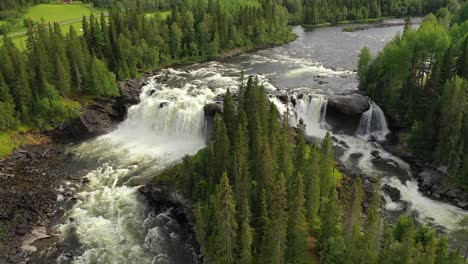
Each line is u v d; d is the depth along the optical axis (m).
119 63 140.12
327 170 67.25
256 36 189.62
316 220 61.84
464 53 96.00
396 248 50.31
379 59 115.06
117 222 75.69
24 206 79.69
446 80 90.69
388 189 81.25
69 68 120.94
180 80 138.12
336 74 139.25
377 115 107.31
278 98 113.31
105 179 89.75
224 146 68.25
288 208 55.66
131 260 67.12
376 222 52.25
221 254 56.12
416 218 75.00
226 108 79.19
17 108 110.19
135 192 83.38
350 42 190.62
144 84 134.62
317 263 55.44
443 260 49.47
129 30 156.25
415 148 91.25
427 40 104.75
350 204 53.56
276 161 66.31
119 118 120.56
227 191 52.12
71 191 85.31
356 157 95.69
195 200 71.44
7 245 69.69
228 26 182.25
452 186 81.00
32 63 115.81
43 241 71.12
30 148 104.50
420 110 96.12
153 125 114.81
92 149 104.81
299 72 143.12
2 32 171.75
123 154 102.00
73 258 67.62
